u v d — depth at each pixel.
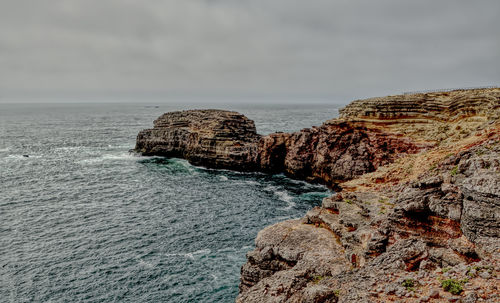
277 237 27.50
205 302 34.97
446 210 18.92
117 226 52.94
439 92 88.88
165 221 55.31
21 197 66.06
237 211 60.47
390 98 83.62
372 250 20.66
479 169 18.86
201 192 72.12
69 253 44.09
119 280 38.44
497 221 15.63
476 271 13.68
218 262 42.50
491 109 54.91
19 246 45.59
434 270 15.20
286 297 18.53
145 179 82.56
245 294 19.94
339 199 30.11
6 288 36.53
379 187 34.41
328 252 23.95
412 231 19.94
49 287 36.94
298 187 77.25
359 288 15.05
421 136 67.75
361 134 75.44
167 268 40.97
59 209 59.94
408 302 13.04
